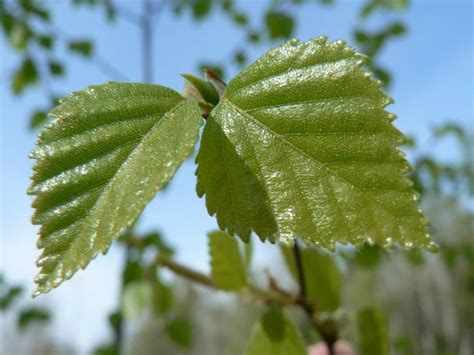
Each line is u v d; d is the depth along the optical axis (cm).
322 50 10
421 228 9
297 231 9
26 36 45
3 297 42
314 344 18
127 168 9
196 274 16
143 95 10
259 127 10
